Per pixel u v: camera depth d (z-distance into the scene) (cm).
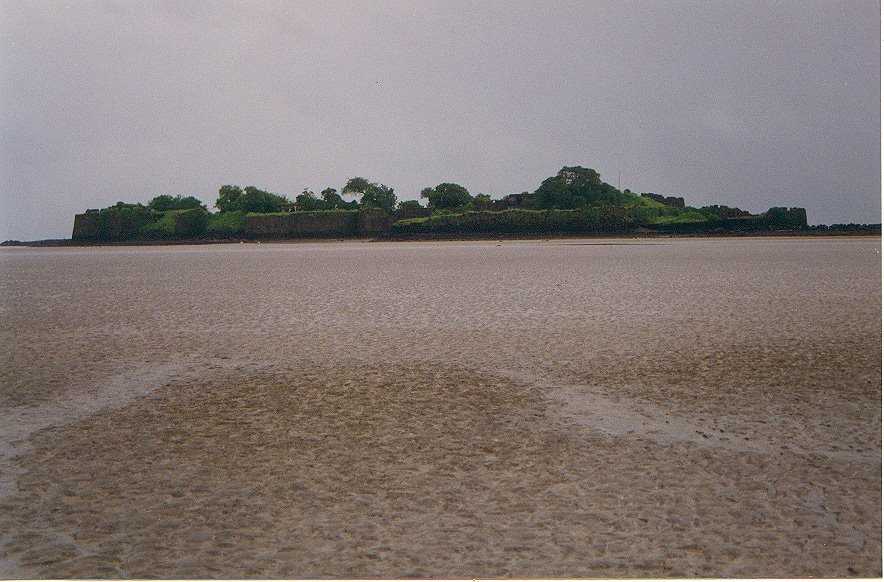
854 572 598
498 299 2481
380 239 15250
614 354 1481
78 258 7656
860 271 3600
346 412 1078
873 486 773
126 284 3500
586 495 755
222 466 854
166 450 915
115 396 1200
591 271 3856
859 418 1012
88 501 758
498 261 5150
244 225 17350
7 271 4916
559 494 759
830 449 890
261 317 2119
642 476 807
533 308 2217
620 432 968
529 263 4800
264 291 2938
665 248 7400
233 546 653
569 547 643
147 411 1103
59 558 638
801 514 708
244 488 785
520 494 760
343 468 841
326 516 711
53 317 2197
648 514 709
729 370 1316
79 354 1571
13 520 716
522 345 1602
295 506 736
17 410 1118
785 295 2489
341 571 605
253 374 1350
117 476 827
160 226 17838
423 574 598
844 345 1527
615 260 5000
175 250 10731
